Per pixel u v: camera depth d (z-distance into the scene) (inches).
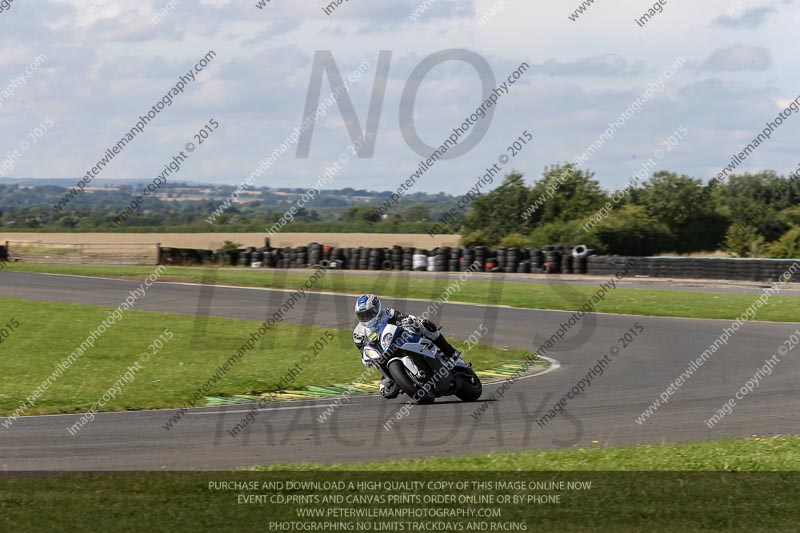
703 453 1184.2
